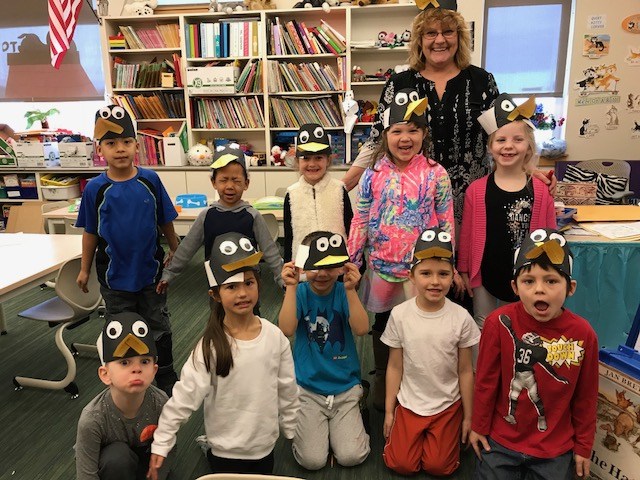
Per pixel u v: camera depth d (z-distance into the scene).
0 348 2.87
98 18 5.10
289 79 4.89
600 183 4.22
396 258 1.93
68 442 2.01
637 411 1.50
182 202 3.84
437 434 1.75
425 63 2.08
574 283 1.48
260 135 5.42
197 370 1.43
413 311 1.81
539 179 1.96
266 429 1.50
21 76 5.55
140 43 5.05
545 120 4.96
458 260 2.04
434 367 1.76
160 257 2.32
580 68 4.78
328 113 4.96
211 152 5.07
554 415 1.52
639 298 2.11
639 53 4.67
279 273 2.24
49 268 2.24
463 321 1.78
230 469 1.53
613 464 1.57
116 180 2.15
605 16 4.63
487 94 2.05
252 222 2.21
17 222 4.66
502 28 4.91
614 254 2.09
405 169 1.92
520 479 1.59
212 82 4.88
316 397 1.91
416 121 1.83
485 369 1.59
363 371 2.53
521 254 1.51
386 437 1.87
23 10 5.35
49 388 2.38
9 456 1.93
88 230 2.16
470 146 2.07
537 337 1.51
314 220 2.21
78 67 5.46
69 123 5.70
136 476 1.54
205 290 3.79
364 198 1.98
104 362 1.44
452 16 1.93
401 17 4.96
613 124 4.85
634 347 1.64
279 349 1.52
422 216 1.90
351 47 4.80
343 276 1.99
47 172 5.20
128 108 5.16
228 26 4.86
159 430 1.42
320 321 1.92
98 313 3.34
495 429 1.61
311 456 1.79
